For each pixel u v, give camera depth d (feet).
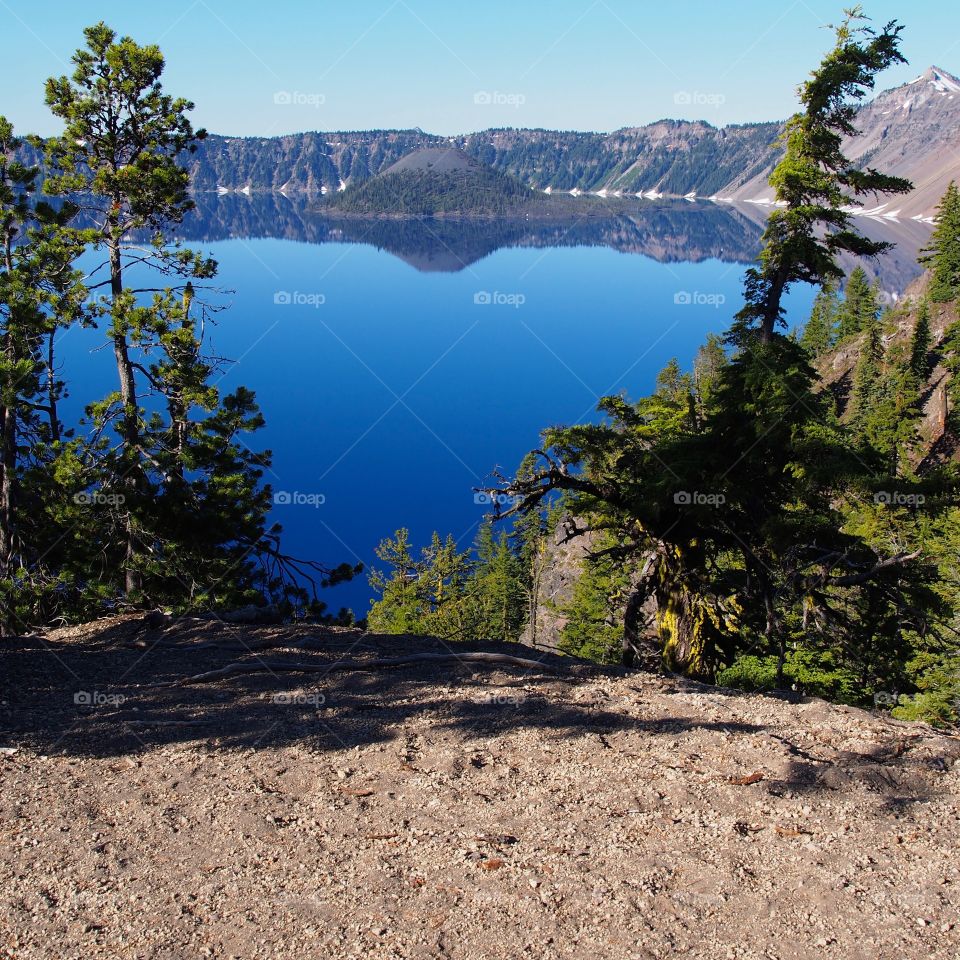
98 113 74.02
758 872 22.59
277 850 24.76
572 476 58.85
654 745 31.60
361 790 28.58
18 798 28.27
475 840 24.84
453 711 36.19
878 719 34.53
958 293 280.10
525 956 19.60
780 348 54.54
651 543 59.41
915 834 24.26
